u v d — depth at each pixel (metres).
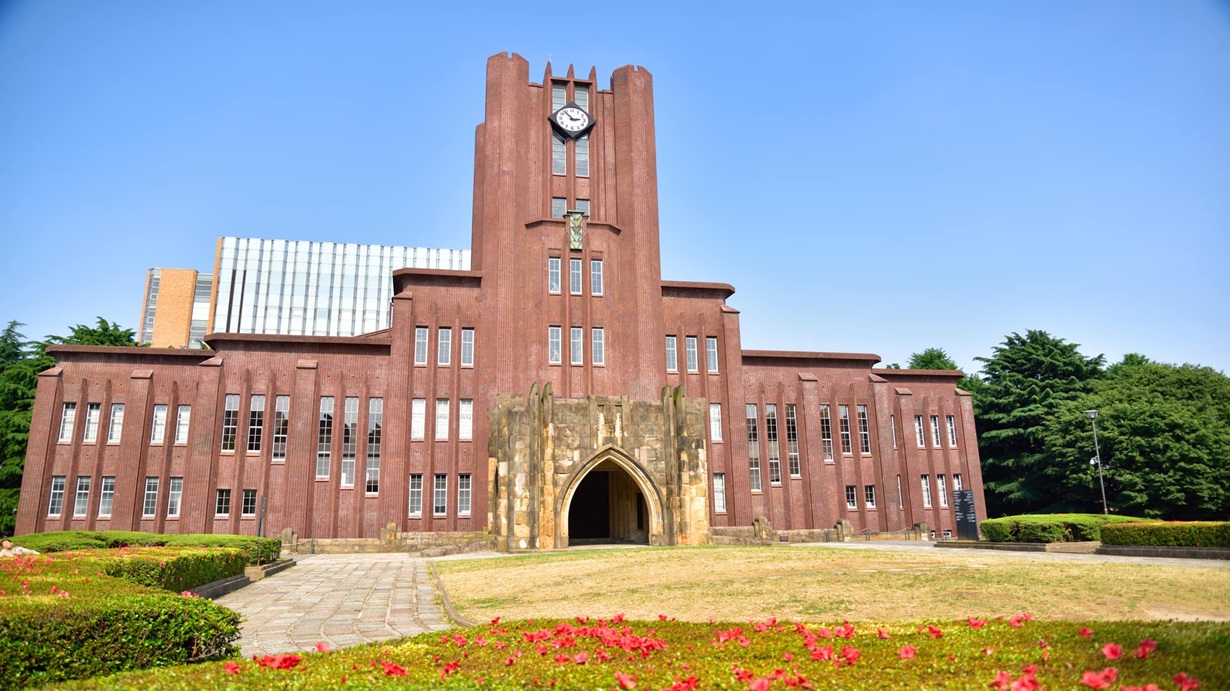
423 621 17.75
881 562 23.91
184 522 46.78
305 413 49.03
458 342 51.97
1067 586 17.69
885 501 57.59
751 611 16.55
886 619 15.15
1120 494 61.75
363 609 19.88
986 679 7.07
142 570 17.75
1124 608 15.23
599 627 11.47
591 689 7.41
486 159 54.88
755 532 46.88
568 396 50.91
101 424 48.09
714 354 56.25
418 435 50.38
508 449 42.28
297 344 50.81
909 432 59.84
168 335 130.88
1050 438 65.94
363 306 125.06
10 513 56.44
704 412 44.62
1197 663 7.23
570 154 56.62
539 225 53.12
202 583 21.95
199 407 48.31
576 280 53.12
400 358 50.59
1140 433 61.44
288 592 24.06
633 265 53.78
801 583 19.72
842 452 58.25
